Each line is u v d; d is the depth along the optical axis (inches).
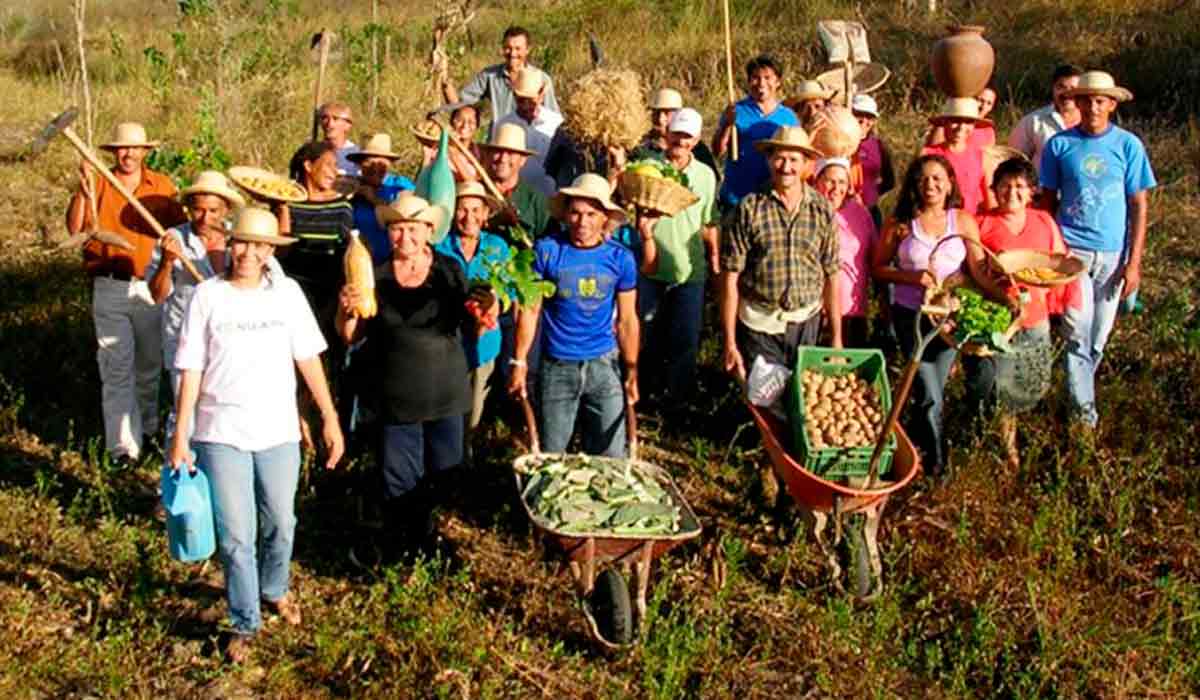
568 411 272.4
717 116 644.1
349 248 244.4
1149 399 325.4
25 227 523.2
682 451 323.9
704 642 238.2
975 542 272.5
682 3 852.0
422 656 235.5
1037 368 286.8
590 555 236.1
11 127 692.7
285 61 728.3
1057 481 292.0
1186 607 248.8
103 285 308.8
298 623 248.1
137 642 239.8
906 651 239.8
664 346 342.3
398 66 757.9
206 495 230.4
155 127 660.1
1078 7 735.1
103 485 296.2
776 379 269.0
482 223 284.4
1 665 230.2
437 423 257.1
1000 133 573.9
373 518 288.8
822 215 286.8
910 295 289.3
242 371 223.1
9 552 271.9
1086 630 243.9
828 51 382.3
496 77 412.8
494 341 297.3
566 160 337.1
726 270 286.7
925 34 733.9
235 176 301.0
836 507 249.1
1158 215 477.7
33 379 367.9
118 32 955.3
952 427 316.2
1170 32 668.1
